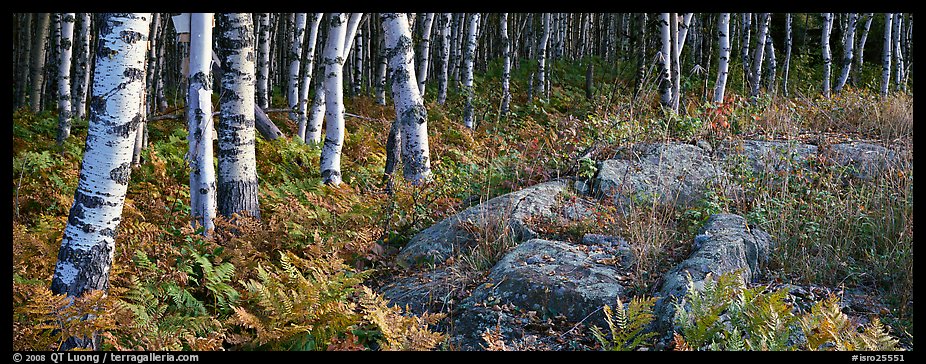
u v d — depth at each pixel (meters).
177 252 5.56
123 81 4.47
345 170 11.11
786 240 5.65
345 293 5.11
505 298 5.07
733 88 20.20
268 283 4.93
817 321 4.19
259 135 12.77
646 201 6.77
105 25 4.45
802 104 10.82
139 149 10.19
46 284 5.21
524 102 20.80
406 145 8.51
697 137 8.39
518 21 29.17
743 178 6.88
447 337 4.78
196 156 7.07
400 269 6.18
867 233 5.81
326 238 6.64
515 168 8.25
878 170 6.78
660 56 11.24
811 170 7.08
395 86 8.55
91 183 4.49
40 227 6.59
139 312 4.67
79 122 14.92
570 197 6.91
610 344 4.51
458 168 8.91
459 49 24.78
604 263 5.48
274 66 25.47
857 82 23.50
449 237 6.34
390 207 7.25
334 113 10.06
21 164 9.84
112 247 4.66
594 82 23.72
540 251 5.70
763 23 17.44
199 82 7.09
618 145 8.40
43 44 18.05
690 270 4.92
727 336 4.27
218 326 4.77
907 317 4.68
